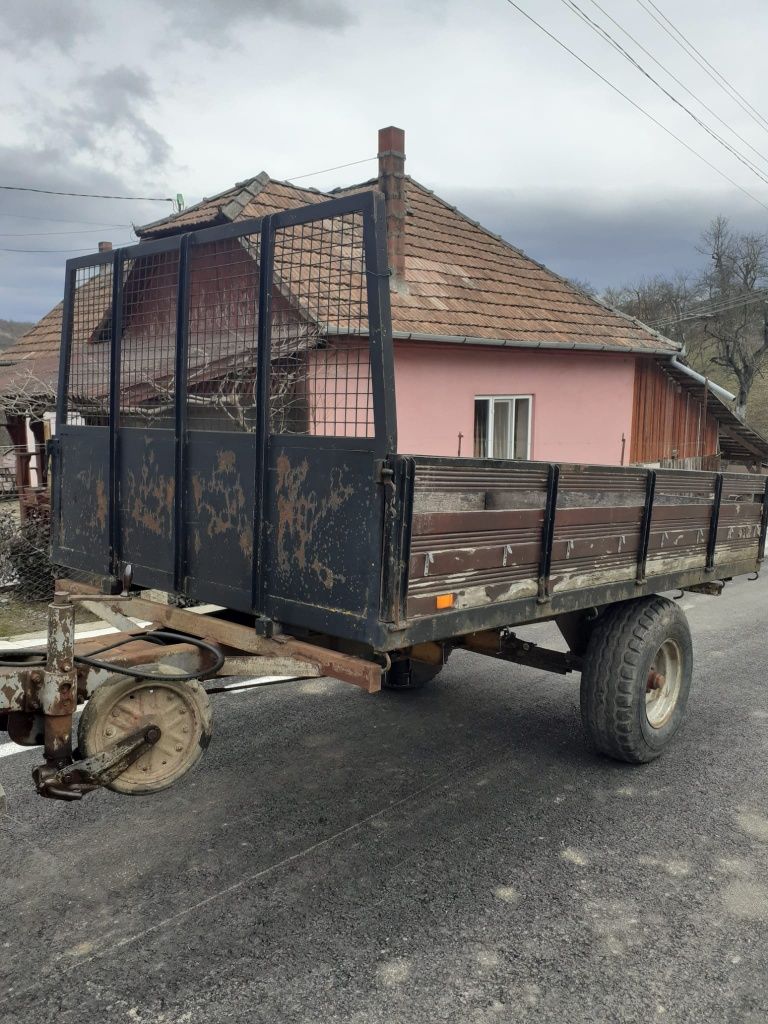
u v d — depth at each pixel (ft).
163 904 10.92
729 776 15.26
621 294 159.84
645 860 12.26
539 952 10.08
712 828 13.28
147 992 9.24
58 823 13.05
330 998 9.20
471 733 17.20
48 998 9.11
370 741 16.67
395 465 9.81
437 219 47.21
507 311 41.86
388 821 13.35
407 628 10.15
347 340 11.30
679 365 50.08
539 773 15.28
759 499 19.27
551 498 12.55
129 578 9.95
